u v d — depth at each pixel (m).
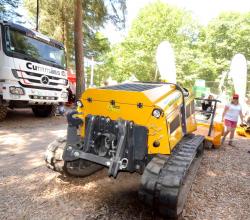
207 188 4.37
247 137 9.70
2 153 5.57
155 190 2.98
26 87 8.47
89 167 4.45
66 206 3.48
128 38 40.75
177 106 3.76
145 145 3.29
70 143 3.63
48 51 9.37
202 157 5.79
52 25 18.59
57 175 4.43
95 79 43.84
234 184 4.64
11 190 3.83
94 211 3.39
